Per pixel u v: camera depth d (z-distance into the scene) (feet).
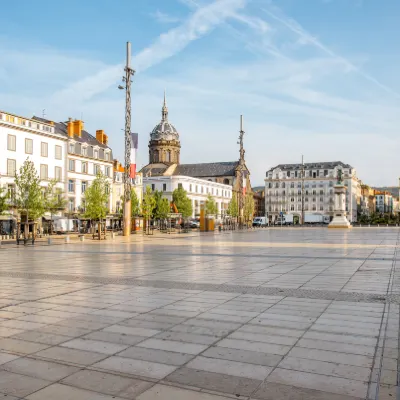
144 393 15.80
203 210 216.74
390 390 15.93
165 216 251.60
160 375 17.49
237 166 429.79
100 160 226.79
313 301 32.32
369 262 60.08
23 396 15.58
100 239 137.80
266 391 15.93
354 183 472.85
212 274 48.14
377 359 19.24
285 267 54.60
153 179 354.33
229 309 29.60
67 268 55.11
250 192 456.86
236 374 17.57
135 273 49.34
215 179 434.71
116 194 245.24
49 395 15.66
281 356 19.74
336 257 68.08
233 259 66.28
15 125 169.78
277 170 483.10
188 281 42.70
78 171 210.38
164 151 426.51
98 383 16.72
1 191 135.13
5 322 26.22
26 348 21.08
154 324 25.61
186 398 15.38
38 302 32.27
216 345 21.43
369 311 28.86
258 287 38.83
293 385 16.46
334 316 27.43
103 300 32.99
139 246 101.81
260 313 28.35
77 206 207.41
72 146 206.69
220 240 128.57
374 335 23.04
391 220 391.24
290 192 474.49
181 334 23.41
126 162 147.95
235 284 40.63
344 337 22.72
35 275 47.93
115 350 20.72
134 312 28.78
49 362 19.08
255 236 157.28
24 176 135.95
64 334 23.52
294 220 454.40
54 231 182.19
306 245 99.71
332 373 17.62
